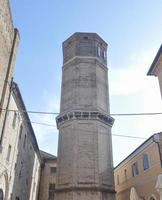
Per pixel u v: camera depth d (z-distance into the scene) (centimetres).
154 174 2305
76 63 3250
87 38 3453
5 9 1642
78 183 2475
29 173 3231
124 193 3097
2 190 2055
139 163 2689
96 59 3300
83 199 2394
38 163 3975
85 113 2838
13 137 2264
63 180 2588
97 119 2830
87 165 2572
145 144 2505
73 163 2586
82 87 3059
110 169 2675
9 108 2036
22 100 2384
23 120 2644
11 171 2250
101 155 2666
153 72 1956
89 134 2738
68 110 2920
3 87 1738
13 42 1911
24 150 2817
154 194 2259
